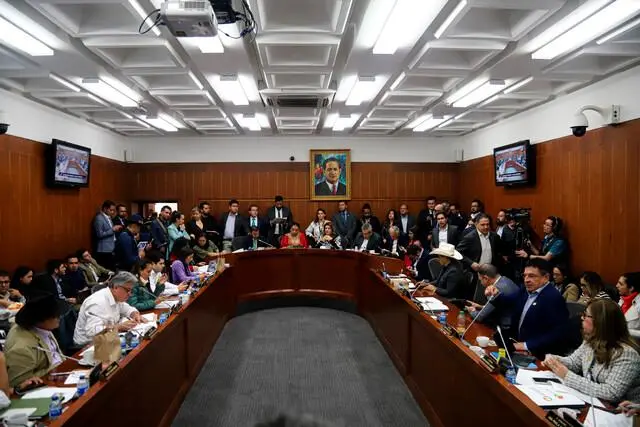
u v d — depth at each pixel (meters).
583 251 5.91
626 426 1.70
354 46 4.15
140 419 2.54
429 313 3.31
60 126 6.98
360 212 10.33
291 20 3.68
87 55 4.40
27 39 3.86
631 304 3.91
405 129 9.20
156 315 3.58
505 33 3.83
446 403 2.82
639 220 4.93
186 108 6.79
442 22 3.68
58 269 5.54
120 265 6.48
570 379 2.07
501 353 2.30
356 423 3.23
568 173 6.22
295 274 6.97
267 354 4.70
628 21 3.66
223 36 3.86
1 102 5.59
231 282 6.22
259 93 5.98
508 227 6.83
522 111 7.38
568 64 4.92
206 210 8.91
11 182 5.82
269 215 9.48
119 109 6.86
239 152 10.23
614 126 5.29
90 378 2.01
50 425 1.62
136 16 3.31
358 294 6.44
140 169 10.08
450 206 8.91
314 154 10.27
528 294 3.02
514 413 1.88
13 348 2.34
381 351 4.78
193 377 3.93
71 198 7.36
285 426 3.19
